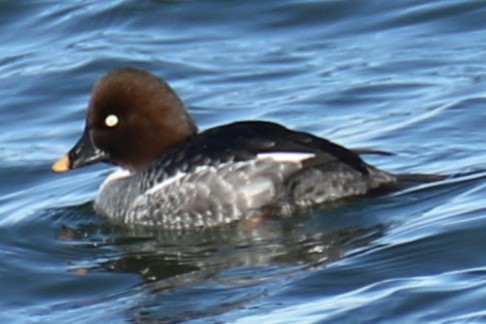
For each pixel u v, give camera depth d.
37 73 20.14
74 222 15.34
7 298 13.74
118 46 20.81
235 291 13.14
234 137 14.61
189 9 21.62
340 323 12.14
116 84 15.27
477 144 16.34
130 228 14.97
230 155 14.44
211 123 18.22
